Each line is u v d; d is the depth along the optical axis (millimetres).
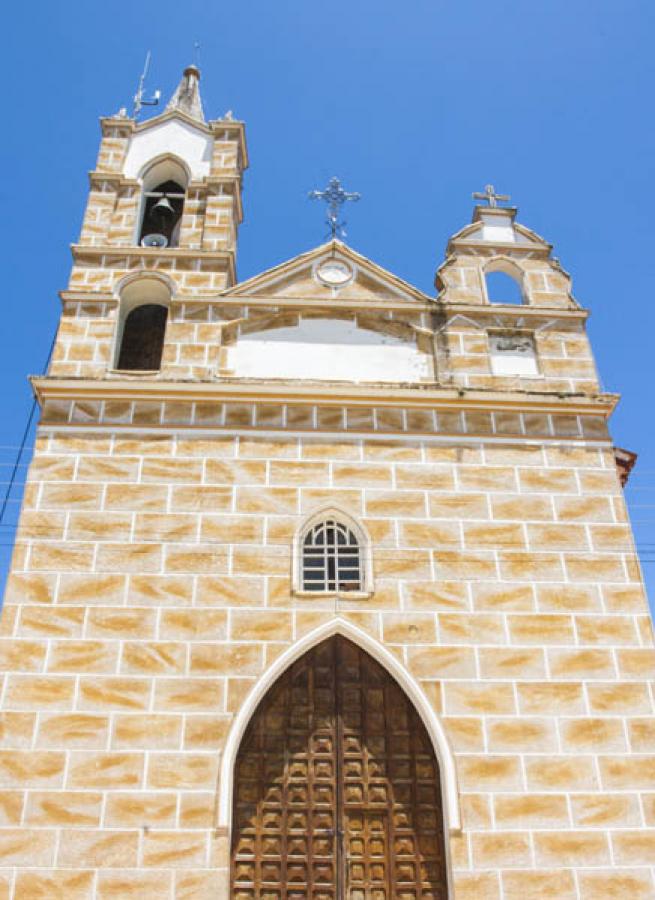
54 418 17594
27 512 16438
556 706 15172
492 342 19531
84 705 14648
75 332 19172
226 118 23688
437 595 16062
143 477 16969
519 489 17375
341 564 16578
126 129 23406
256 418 17828
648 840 14180
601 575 16531
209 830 13812
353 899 14008
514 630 15828
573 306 20281
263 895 13930
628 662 15672
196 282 20109
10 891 13242
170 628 15398
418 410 18188
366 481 17219
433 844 14430
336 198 22016
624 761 14766
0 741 14281
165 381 17984
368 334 19469
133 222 21469
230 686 14938
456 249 21109
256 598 15773
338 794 14734
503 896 13656
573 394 18484
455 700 15109
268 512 16719
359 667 15719
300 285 20234
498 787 14438
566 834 14148
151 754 14312
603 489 17531
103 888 13336
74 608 15500
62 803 13883
